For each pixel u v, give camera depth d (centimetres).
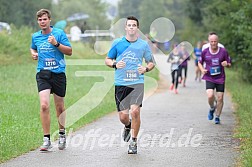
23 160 1523
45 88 1647
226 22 3962
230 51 3984
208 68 2223
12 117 2236
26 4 7525
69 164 1473
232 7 3897
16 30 5412
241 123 2158
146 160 1522
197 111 2625
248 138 1788
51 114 2362
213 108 2291
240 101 2830
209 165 1459
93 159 1537
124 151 1648
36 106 2588
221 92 2220
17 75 3834
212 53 2217
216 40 2203
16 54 4881
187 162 1495
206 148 1695
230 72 5441
